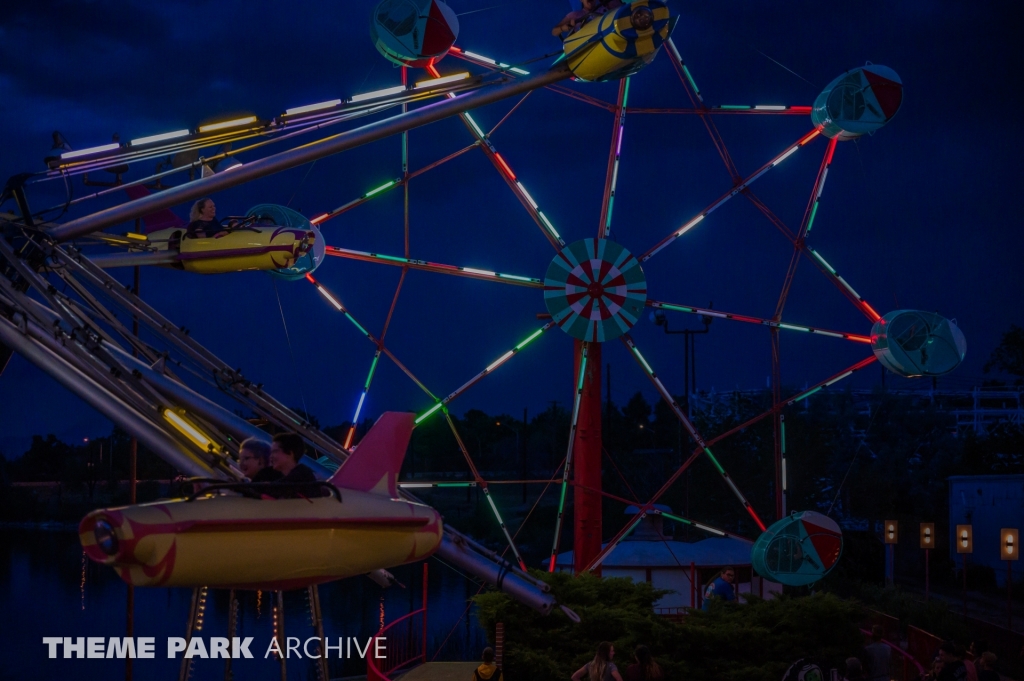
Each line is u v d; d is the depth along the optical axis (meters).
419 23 21.89
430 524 11.45
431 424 110.62
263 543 9.65
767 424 62.91
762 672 19.06
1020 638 25.98
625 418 82.38
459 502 90.75
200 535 9.24
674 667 19.17
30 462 118.00
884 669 17.97
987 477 46.09
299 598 56.00
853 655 19.70
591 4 14.91
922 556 49.97
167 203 14.50
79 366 12.95
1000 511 44.94
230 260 16.86
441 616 47.88
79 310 14.22
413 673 21.59
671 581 28.38
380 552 10.81
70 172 15.16
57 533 96.81
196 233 16.88
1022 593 41.81
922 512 60.44
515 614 20.08
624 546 29.23
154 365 14.18
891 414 65.56
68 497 112.38
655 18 14.36
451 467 109.44
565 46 14.90
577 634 19.98
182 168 16.56
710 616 20.45
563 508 27.75
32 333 13.32
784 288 28.08
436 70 25.05
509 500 90.38
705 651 19.64
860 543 47.62
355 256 26.81
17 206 15.30
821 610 19.83
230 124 15.42
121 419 12.55
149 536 8.89
